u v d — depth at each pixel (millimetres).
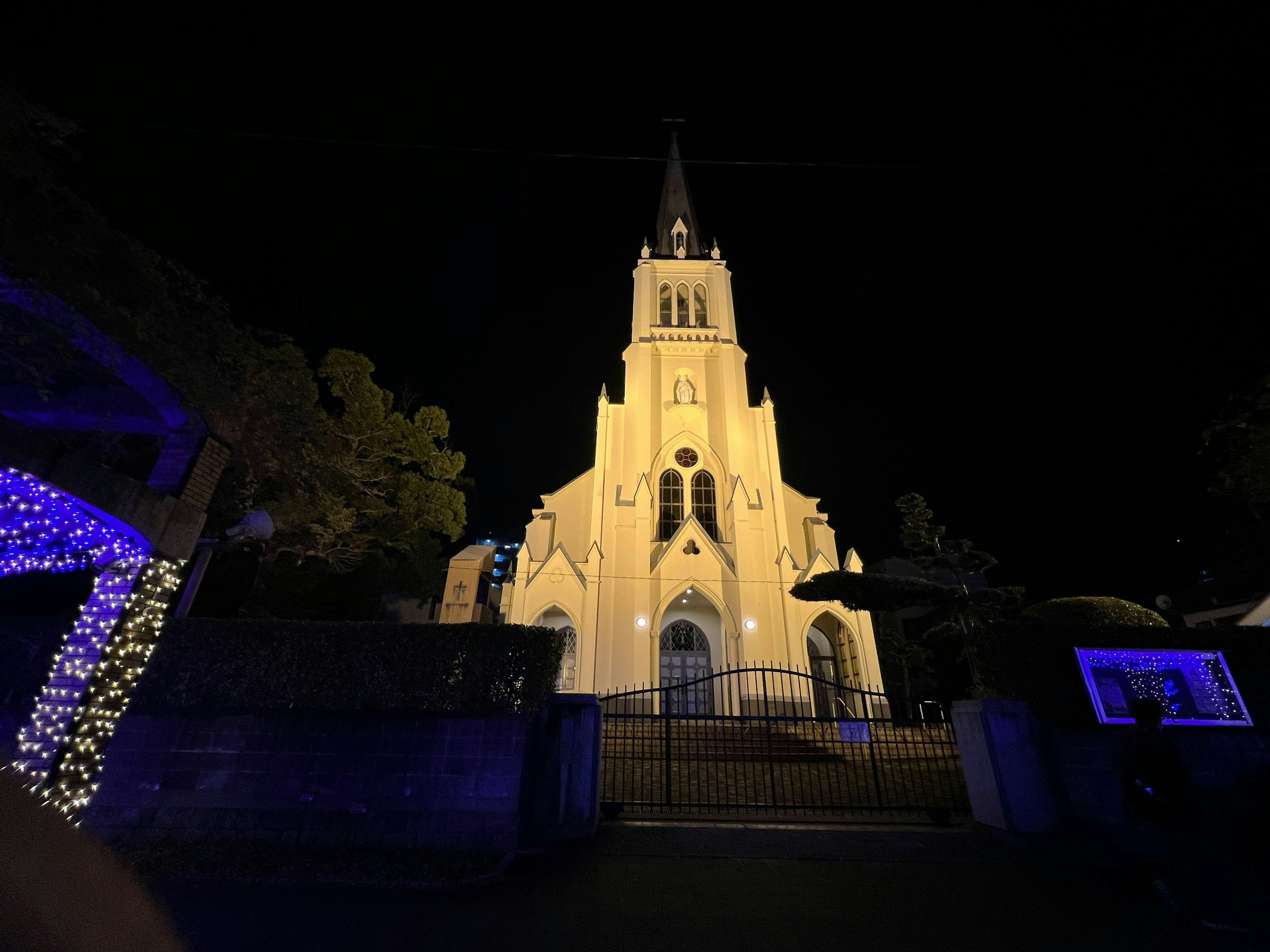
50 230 6691
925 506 19859
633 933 5391
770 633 23672
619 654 22766
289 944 4984
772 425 28016
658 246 38625
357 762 7973
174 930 5145
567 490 28141
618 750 15688
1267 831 5520
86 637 7395
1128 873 7098
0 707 8258
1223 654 8914
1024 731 8742
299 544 16500
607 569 24531
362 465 17484
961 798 11125
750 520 25469
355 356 17531
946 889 6590
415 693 8172
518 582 24891
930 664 29516
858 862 7402
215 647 8297
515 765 8016
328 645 8359
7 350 7945
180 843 7395
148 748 7934
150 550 7840
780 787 12227
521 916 5730
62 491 6598
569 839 8055
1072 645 9023
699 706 23438
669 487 27312
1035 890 6590
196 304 8930
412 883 6508
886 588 13367
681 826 8867
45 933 2100
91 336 7164
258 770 7910
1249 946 5207
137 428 9125
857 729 10258
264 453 11094
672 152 43094
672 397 29203
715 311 31625
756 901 6164
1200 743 8430
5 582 10234
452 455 20375
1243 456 14008
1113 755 8445
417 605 24781
